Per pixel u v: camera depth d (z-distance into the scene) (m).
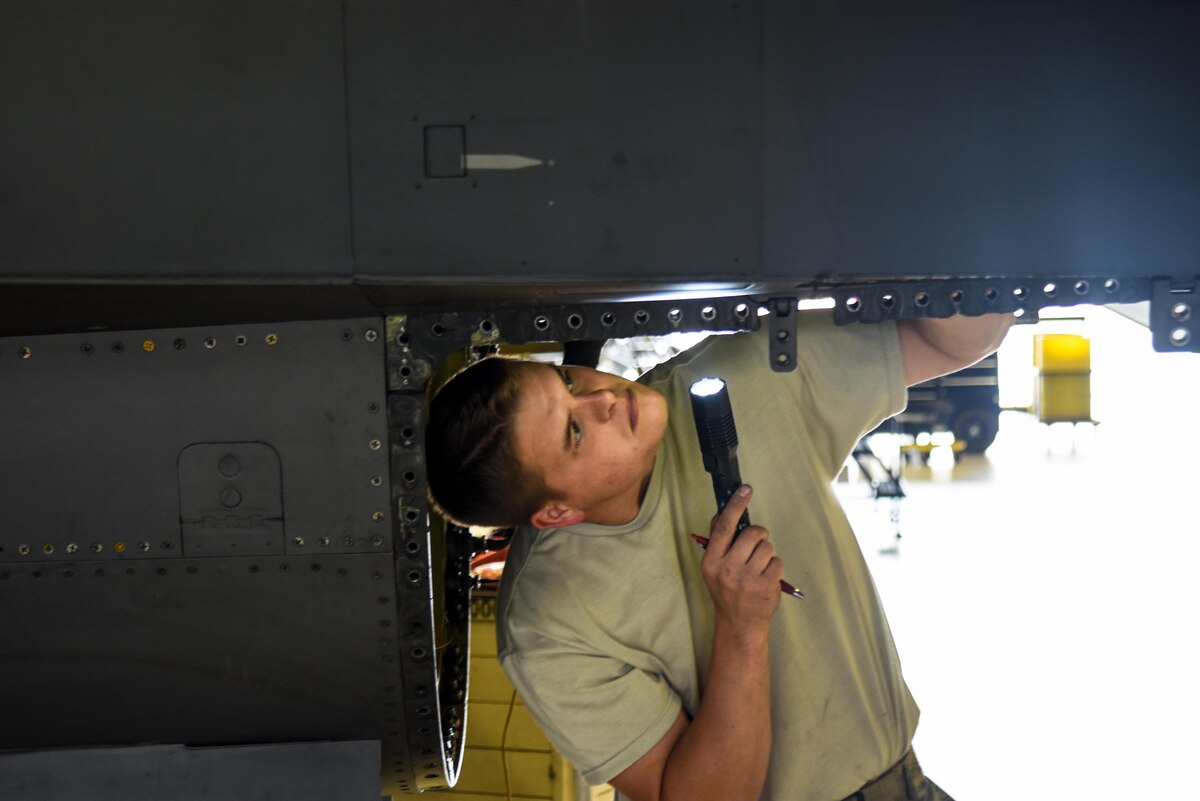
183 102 1.32
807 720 1.67
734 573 1.47
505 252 1.34
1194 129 1.36
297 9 1.31
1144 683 4.82
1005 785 3.95
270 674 1.53
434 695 1.56
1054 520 7.89
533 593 1.61
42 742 1.54
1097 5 1.34
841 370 1.65
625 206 1.34
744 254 1.35
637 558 1.60
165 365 1.45
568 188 1.33
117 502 1.47
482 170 1.33
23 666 1.51
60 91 1.32
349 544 1.48
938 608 5.98
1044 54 1.34
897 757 1.75
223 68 1.31
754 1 1.32
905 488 9.02
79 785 1.52
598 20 1.32
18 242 1.33
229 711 1.54
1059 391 11.15
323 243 1.33
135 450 1.46
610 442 1.49
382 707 1.55
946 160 1.35
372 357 1.45
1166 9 1.35
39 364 1.45
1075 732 4.36
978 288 1.40
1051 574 6.57
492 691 2.90
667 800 1.58
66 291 1.35
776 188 1.34
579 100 1.32
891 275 1.36
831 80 1.33
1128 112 1.36
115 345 1.45
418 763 1.70
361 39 1.31
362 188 1.33
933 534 7.58
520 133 1.33
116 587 1.49
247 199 1.33
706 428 1.49
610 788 2.99
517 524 1.59
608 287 1.37
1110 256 1.37
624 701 1.59
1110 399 13.92
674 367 1.75
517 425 1.47
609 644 1.59
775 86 1.33
